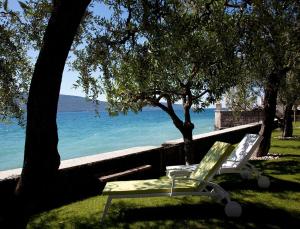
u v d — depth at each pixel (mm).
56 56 3555
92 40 6891
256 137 7996
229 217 5816
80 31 6812
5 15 5664
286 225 5371
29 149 3547
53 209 6777
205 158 6926
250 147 7840
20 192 3559
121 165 9477
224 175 9328
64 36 3562
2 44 5840
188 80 8805
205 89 8648
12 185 6781
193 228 5375
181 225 5523
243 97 14789
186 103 9758
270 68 9094
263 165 10414
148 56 6832
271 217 5742
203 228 5363
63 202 7336
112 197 5820
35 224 5883
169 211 6270
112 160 9148
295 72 11133
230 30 6828
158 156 10969
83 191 8180
